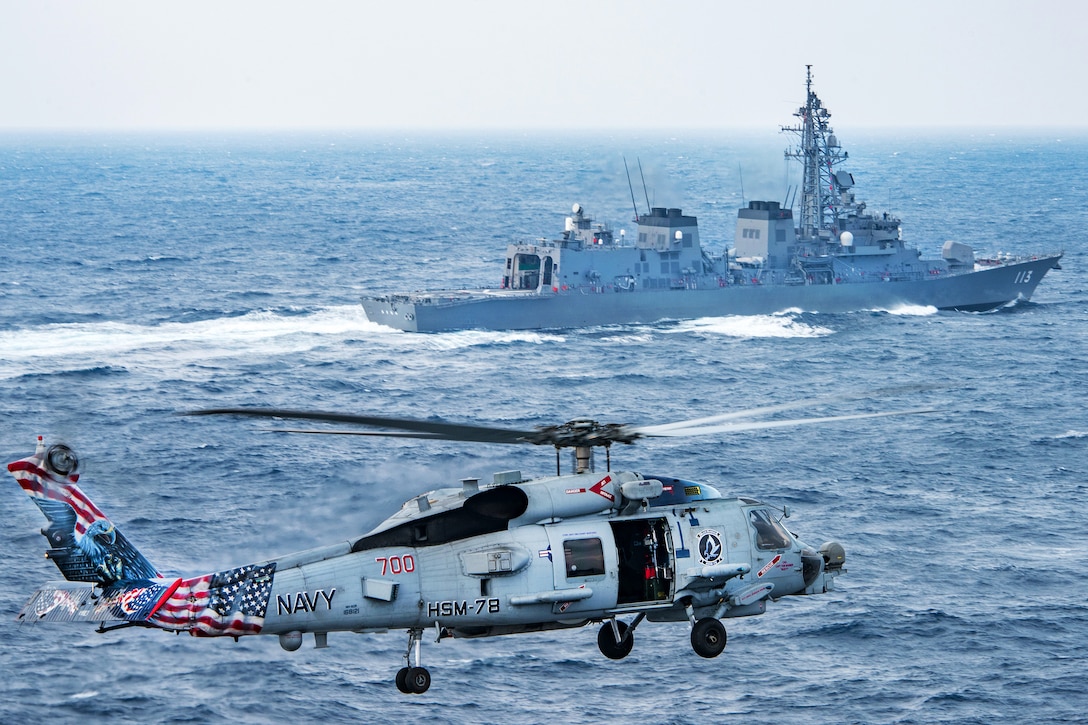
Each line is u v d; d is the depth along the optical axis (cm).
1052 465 18975
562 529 5616
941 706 11156
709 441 19988
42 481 5312
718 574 5738
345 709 11169
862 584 14000
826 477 18200
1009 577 14225
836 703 11262
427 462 19038
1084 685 11538
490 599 5494
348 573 5409
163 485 17650
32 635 12419
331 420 4506
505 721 11000
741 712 11138
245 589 5322
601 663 12131
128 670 11775
